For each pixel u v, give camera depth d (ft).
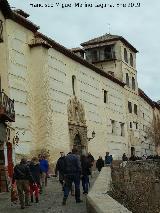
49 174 103.40
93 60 186.19
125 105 179.73
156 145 218.38
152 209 41.47
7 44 91.91
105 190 29.58
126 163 89.20
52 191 66.90
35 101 107.96
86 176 58.34
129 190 46.06
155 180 67.97
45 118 107.14
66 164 48.73
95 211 20.51
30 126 104.94
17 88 100.22
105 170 55.21
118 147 164.45
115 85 169.27
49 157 105.91
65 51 122.62
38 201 53.11
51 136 108.47
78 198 49.01
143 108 213.66
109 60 182.70
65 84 122.11
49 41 114.01
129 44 191.72
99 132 146.51
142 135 205.36
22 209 46.96
